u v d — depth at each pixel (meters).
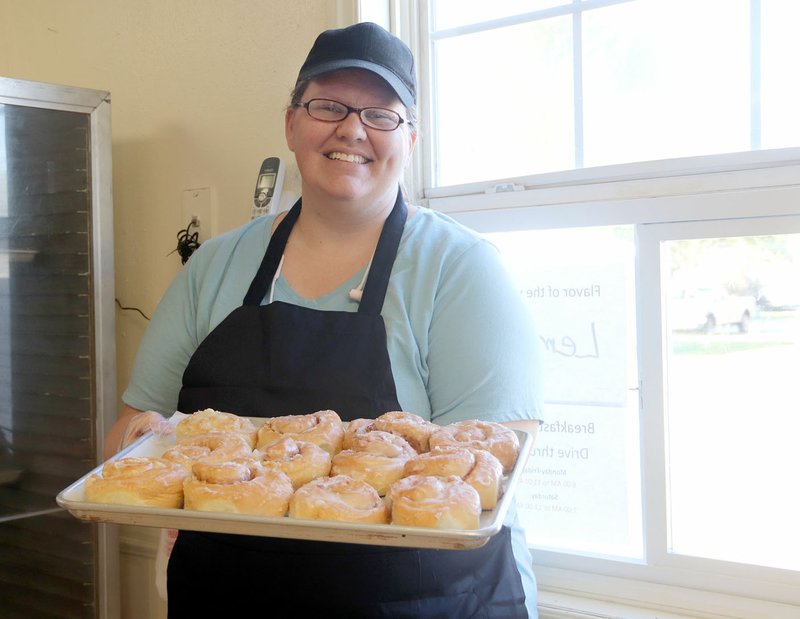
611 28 1.45
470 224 1.57
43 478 1.69
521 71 1.55
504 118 1.58
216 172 1.74
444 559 1.00
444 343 1.10
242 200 1.71
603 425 1.47
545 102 1.53
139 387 1.26
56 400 1.70
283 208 1.56
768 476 1.34
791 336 1.31
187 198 1.78
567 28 1.50
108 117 1.67
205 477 0.84
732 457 1.37
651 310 1.40
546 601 1.45
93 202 1.66
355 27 1.14
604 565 1.46
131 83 1.84
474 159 1.62
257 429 1.02
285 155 1.64
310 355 1.11
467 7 1.60
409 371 1.11
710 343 1.37
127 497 0.80
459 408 1.06
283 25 1.62
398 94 1.11
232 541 1.03
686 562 1.39
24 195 1.61
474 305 1.10
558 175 1.50
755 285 1.33
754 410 1.35
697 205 1.35
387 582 0.98
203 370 1.14
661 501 1.40
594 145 1.49
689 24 1.39
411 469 0.85
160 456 0.96
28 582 1.70
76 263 1.70
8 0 2.04
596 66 1.47
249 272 1.24
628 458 1.46
